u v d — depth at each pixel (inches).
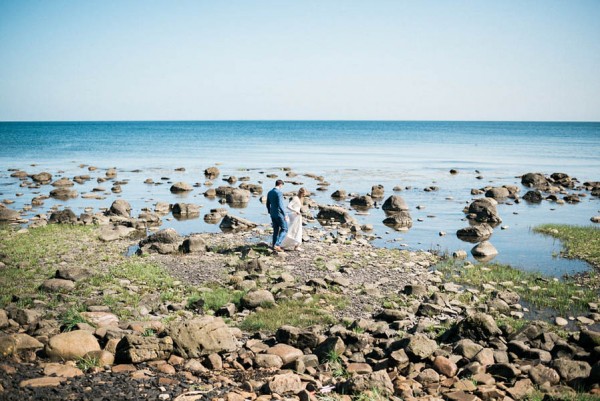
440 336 440.1
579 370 357.1
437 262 778.8
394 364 367.6
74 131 7317.9
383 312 504.1
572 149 4067.4
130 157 3139.8
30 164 2615.7
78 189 1700.3
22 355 332.2
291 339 406.0
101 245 802.2
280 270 660.1
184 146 4239.7
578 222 1189.7
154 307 501.7
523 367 365.4
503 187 1642.5
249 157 3203.7
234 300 527.5
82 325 391.9
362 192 1711.4
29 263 642.2
